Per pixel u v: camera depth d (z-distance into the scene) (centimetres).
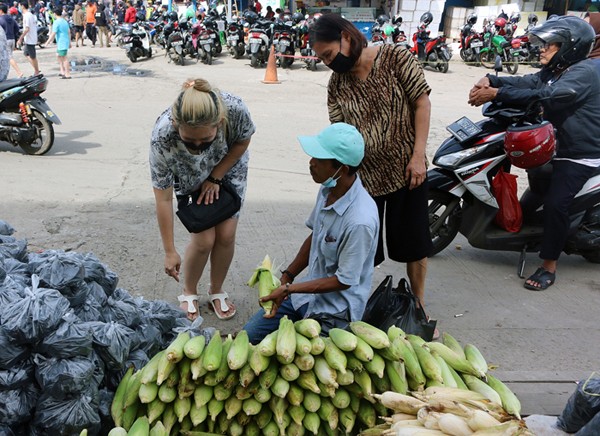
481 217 463
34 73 1470
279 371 238
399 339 252
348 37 312
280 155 788
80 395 229
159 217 338
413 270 371
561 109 407
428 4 2117
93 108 1041
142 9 2748
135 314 274
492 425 203
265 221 555
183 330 291
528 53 1714
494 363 347
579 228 457
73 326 228
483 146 445
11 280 247
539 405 302
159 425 232
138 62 1706
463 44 1817
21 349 225
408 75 324
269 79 1370
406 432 210
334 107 348
